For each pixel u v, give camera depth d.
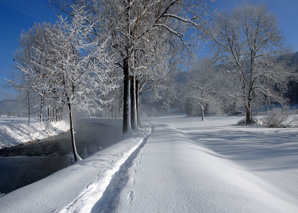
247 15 24.41
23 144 17.56
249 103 25.47
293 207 2.75
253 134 13.73
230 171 4.58
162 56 17.38
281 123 21.06
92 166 4.75
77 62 8.41
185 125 26.38
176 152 6.29
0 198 2.96
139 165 4.80
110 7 12.75
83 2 12.45
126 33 13.14
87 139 20.30
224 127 21.38
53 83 8.03
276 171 4.86
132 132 13.72
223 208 2.50
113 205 2.75
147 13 14.33
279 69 22.75
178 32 15.29
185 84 47.75
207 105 55.53
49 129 23.70
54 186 3.37
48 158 12.37
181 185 3.37
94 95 8.81
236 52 25.83
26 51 20.12
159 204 2.66
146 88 26.16
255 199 2.83
